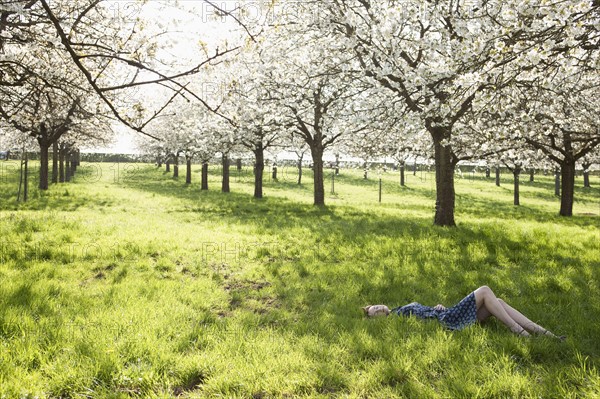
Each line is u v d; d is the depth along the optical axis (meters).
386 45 11.21
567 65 7.17
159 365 4.00
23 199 22.41
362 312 5.77
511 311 5.02
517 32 7.59
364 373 3.87
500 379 3.62
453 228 13.14
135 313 5.44
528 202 37.72
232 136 24.06
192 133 24.89
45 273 7.45
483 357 4.07
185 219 16.36
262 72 15.18
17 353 4.11
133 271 8.10
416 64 12.36
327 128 20.80
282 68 15.93
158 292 6.69
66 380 3.68
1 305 5.38
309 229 13.34
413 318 5.23
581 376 3.63
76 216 14.48
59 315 5.32
